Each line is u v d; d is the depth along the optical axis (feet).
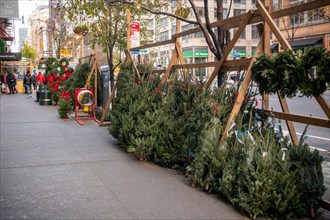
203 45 177.68
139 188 16.84
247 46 153.79
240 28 17.80
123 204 14.85
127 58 32.30
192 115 19.39
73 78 52.54
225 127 16.47
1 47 134.00
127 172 19.52
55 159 22.43
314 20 117.80
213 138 16.37
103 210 14.23
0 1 102.22
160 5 37.63
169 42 25.71
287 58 13.51
